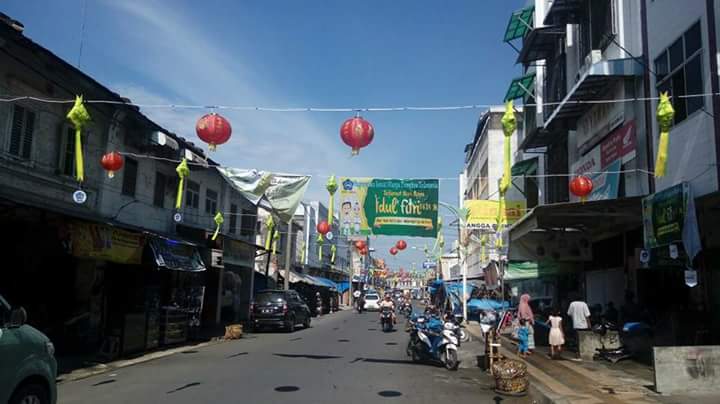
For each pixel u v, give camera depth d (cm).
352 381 1078
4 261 1275
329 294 4534
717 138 1091
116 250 1382
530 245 1767
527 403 916
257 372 1170
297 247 4434
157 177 1914
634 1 1501
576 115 1869
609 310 1562
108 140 1603
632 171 1391
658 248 1207
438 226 1502
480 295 3366
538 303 2620
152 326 1548
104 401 870
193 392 942
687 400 868
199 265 1812
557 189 2234
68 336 1444
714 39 1117
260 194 1616
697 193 1158
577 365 1275
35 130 1322
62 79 1368
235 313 2698
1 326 603
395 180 1522
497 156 3934
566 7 1880
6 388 583
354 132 959
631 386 998
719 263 1168
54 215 1220
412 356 1455
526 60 2388
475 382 1126
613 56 1609
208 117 959
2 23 1127
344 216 1516
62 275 1461
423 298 6109
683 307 1318
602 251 1839
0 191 1168
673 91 1280
